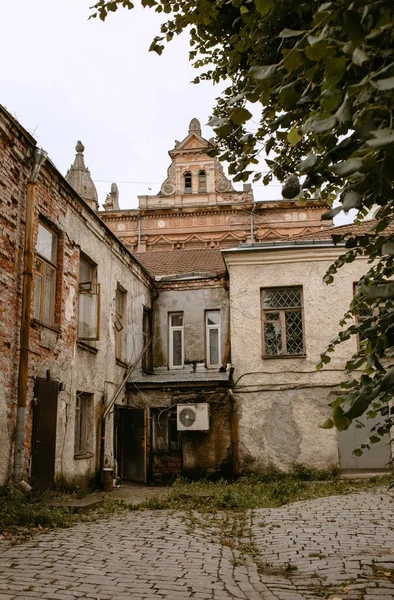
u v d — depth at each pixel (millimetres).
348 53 2029
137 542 6875
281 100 2801
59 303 11062
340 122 2164
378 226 3234
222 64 4961
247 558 6516
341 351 14758
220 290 17578
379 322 3188
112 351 14211
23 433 9117
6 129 9000
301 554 6531
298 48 2432
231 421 14781
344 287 15156
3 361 8844
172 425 15359
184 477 14539
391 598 4840
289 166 3889
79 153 33344
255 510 9664
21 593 4680
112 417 13938
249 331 15281
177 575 5473
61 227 11195
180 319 17859
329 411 14438
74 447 11594
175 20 4520
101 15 4582
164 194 33156
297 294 15461
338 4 2127
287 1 2979
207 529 8031
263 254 15562
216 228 31891
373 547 6699
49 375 10258
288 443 14438
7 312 9023
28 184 9789
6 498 8336
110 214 32594
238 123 2871
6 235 9102
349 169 1982
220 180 33281
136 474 14680
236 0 3402
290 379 14828
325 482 13125
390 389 2842
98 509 9438
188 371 17062
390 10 2064
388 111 2119
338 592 5102
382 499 10125
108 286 14102
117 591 4867
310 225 31359
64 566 5582
